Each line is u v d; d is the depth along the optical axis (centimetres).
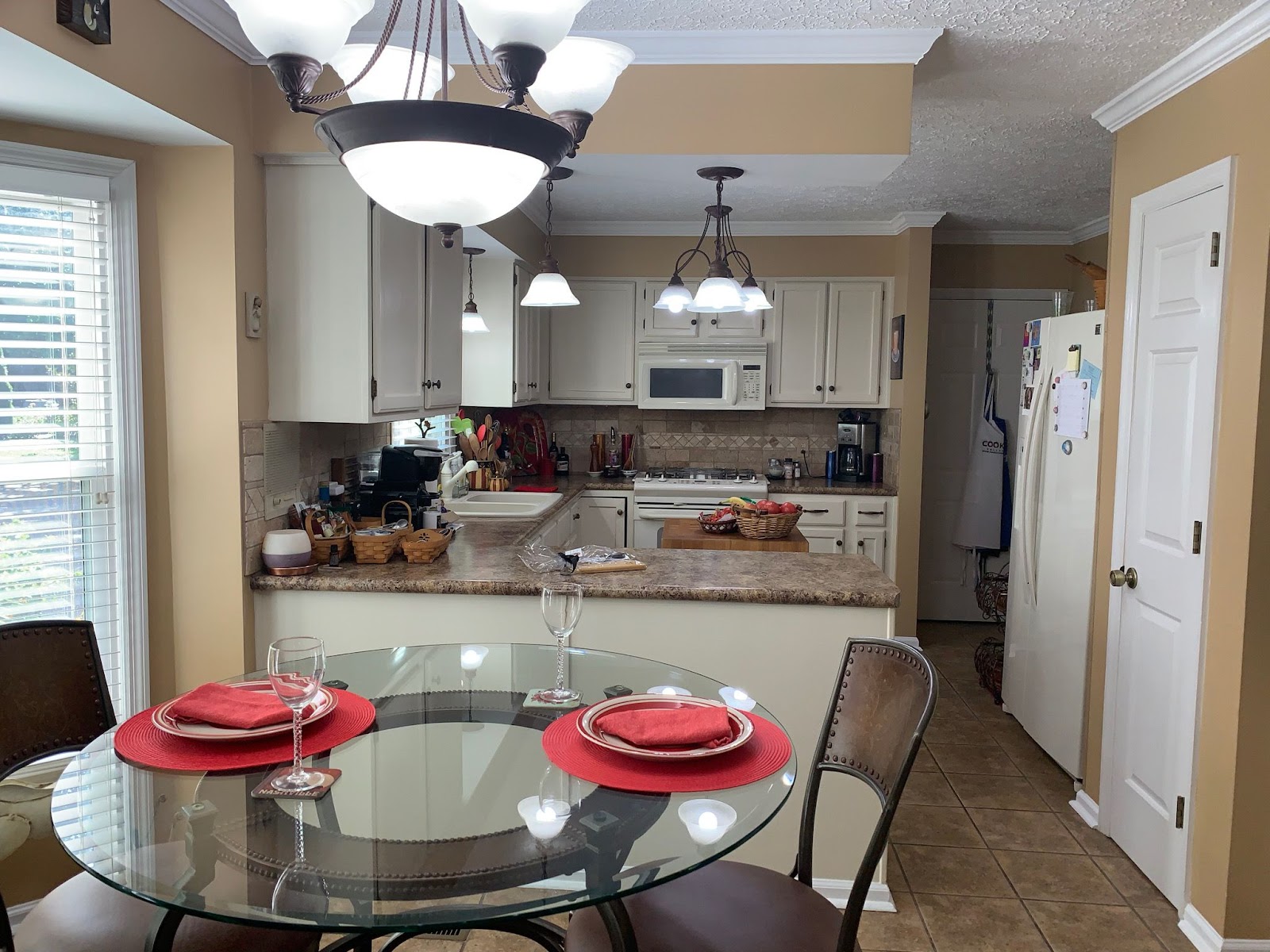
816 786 186
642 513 521
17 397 228
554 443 584
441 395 341
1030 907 262
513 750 161
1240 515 233
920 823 314
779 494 519
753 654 259
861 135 269
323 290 275
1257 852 233
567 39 146
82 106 217
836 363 534
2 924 144
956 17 245
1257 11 227
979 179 418
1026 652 388
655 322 538
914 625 517
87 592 246
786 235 529
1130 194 303
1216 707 242
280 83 126
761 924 161
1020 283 559
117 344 247
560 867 124
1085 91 299
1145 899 267
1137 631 285
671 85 272
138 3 209
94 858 125
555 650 222
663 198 442
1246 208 233
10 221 228
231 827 133
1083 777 330
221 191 256
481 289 454
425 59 140
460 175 127
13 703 178
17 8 171
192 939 154
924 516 582
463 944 239
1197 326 252
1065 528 347
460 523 379
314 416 278
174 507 262
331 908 114
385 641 271
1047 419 369
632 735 157
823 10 244
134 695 255
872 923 253
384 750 161
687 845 129
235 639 265
